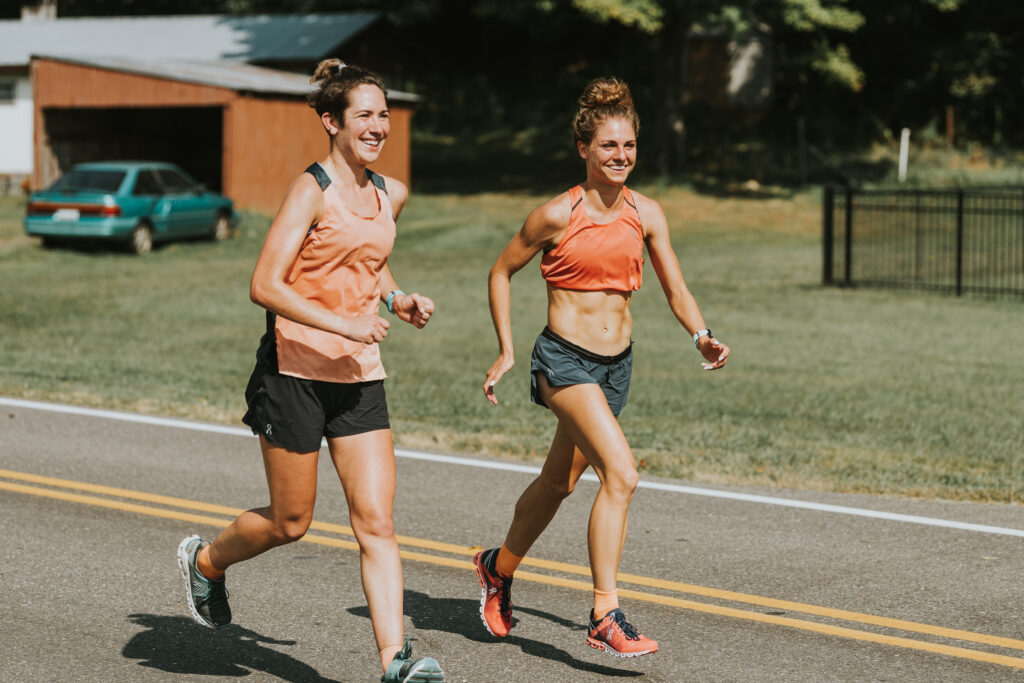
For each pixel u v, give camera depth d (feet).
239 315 89.40
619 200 24.98
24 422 49.83
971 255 138.00
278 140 170.60
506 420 53.47
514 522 26.13
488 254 140.67
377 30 236.02
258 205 166.81
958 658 25.86
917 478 42.65
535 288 108.99
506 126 277.85
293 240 21.65
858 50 258.78
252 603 28.94
